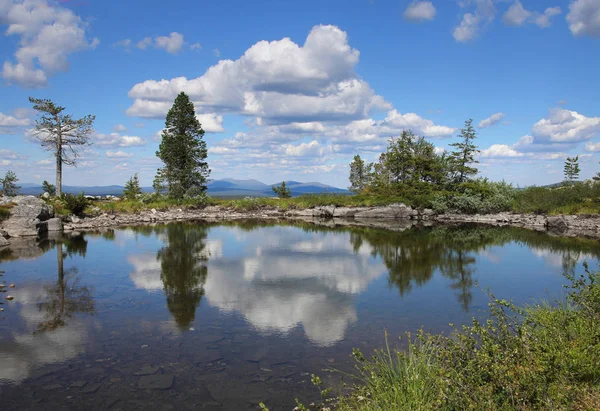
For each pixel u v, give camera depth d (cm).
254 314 1172
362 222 4347
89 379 777
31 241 2623
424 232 3341
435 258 2098
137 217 4244
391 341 956
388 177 5984
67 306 1243
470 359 546
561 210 4188
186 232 3212
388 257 2119
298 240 2769
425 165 5325
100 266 1845
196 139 5606
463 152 5181
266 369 812
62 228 3272
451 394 471
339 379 763
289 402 684
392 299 1333
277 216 5038
